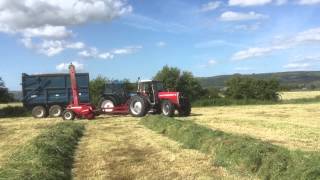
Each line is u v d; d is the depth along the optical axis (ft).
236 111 119.65
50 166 39.24
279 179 36.06
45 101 111.55
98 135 67.97
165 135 66.49
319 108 128.67
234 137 50.98
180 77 182.60
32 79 111.34
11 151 52.90
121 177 38.68
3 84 159.33
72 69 104.12
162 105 100.99
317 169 34.30
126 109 104.58
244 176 38.47
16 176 34.30
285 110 120.98
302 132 65.98
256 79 185.98
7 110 129.90
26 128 82.99
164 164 43.47
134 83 111.86
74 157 47.83
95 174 39.78
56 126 76.33
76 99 103.55
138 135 67.15
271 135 62.28
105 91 106.22
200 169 41.09
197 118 95.35
